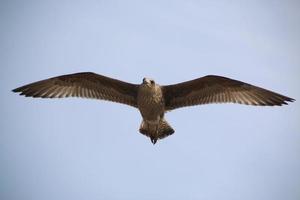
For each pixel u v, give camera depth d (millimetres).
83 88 18141
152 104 17391
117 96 18016
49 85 18156
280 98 17891
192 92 17891
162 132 17703
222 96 18031
